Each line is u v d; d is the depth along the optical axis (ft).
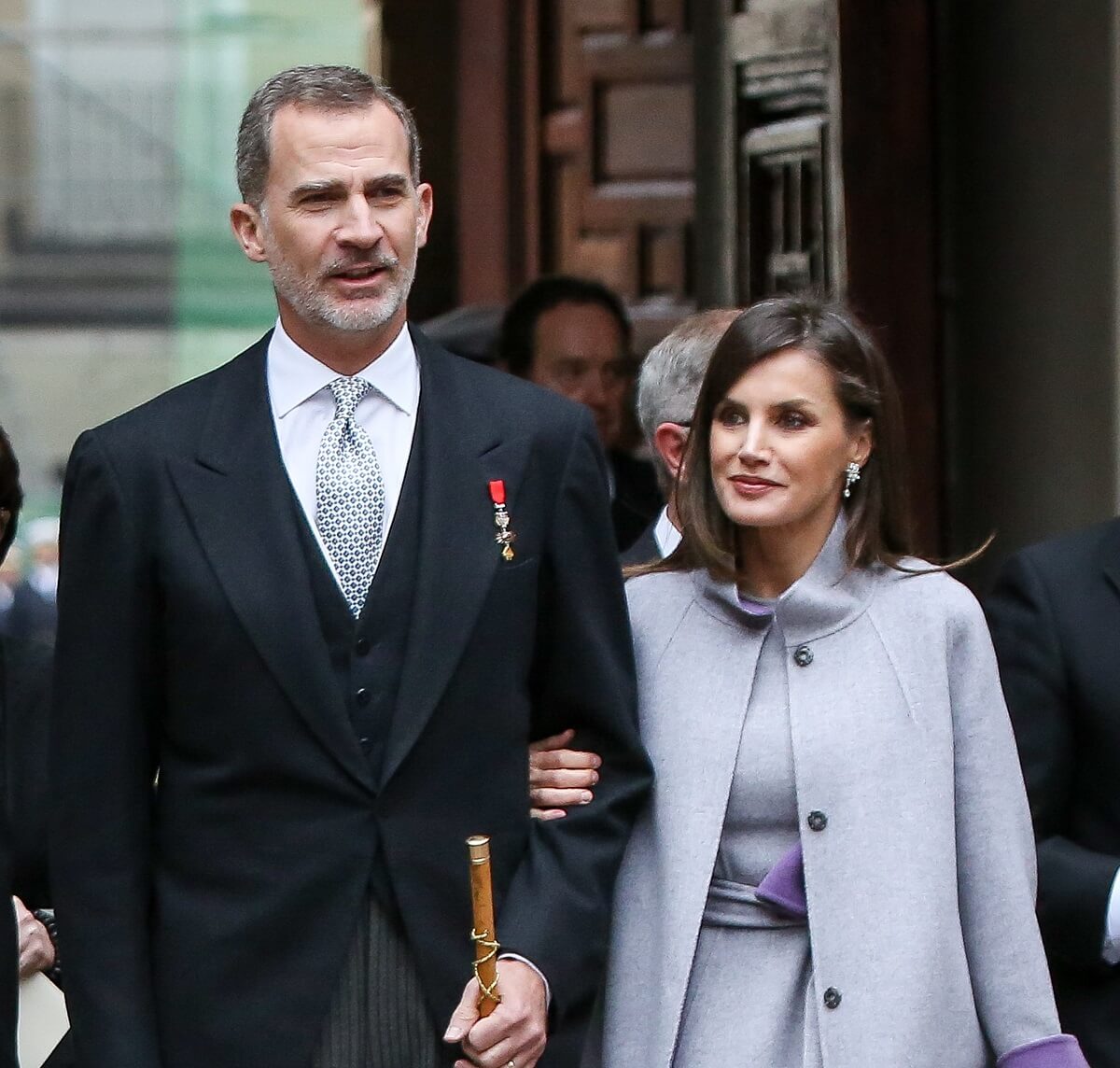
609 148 35.81
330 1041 14.99
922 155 26.89
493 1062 14.69
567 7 36.63
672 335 18.78
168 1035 15.11
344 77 15.38
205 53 79.82
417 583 15.25
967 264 27.53
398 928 15.14
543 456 15.78
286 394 15.62
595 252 35.99
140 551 15.29
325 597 15.20
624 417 26.84
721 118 28.53
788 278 27.43
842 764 15.60
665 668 16.20
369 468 15.49
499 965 14.97
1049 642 17.83
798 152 27.20
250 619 15.03
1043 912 17.43
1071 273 25.82
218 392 15.76
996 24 26.91
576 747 15.84
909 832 15.53
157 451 15.43
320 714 15.01
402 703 15.08
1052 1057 15.58
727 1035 15.46
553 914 15.10
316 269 15.10
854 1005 15.25
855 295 26.48
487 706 15.30
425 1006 15.11
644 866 15.81
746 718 15.88
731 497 15.87
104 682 15.28
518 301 26.89
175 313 79.15
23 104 79.77
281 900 14.98
